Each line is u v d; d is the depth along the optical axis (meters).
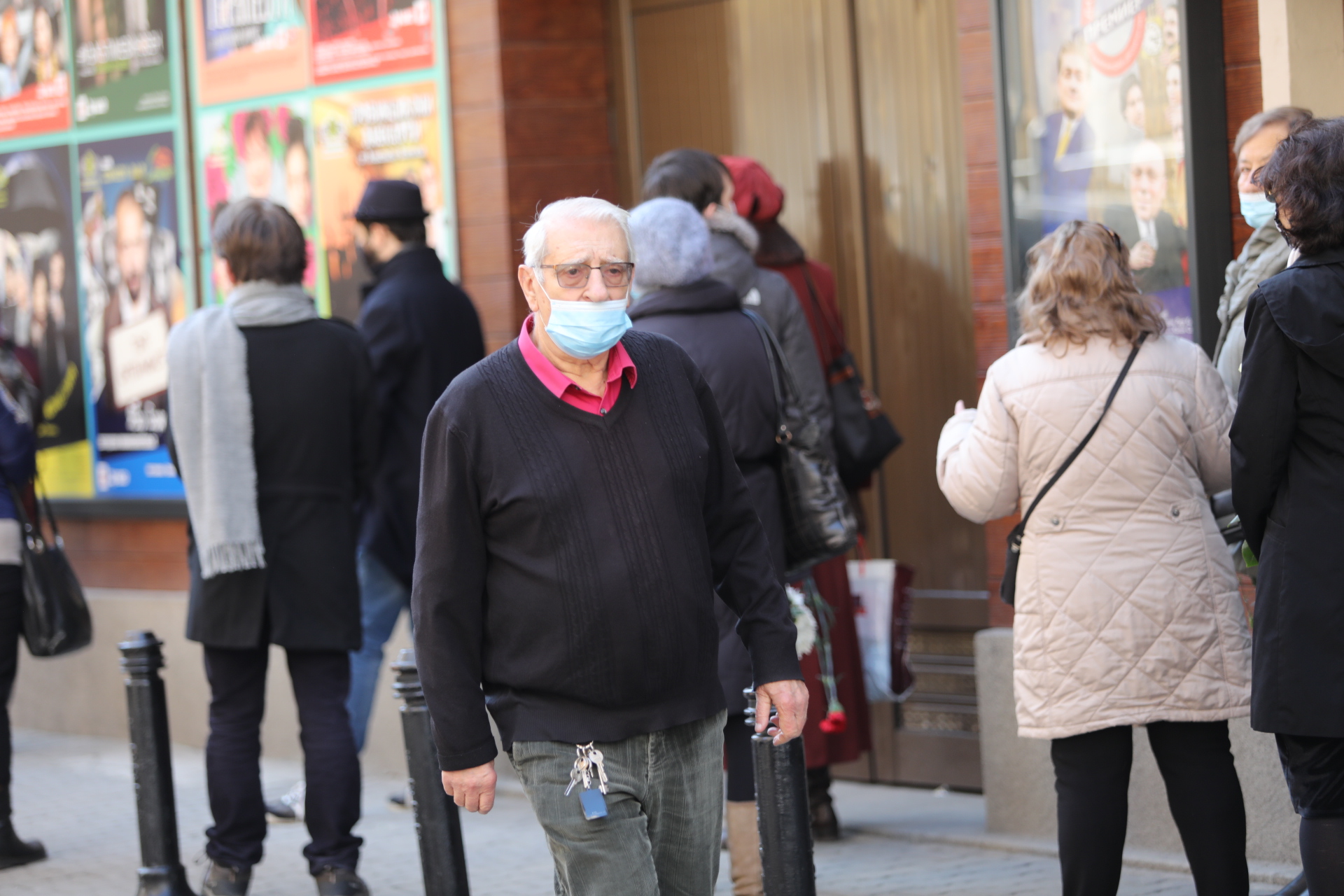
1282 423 11.38
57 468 28.64
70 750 27.25
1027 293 13.25
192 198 26.75
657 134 23.39
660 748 10.92
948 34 20.47
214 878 16.78
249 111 25.80
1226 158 17.02
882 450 19.41
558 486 10.63
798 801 12.96
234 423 16.73
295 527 16.98
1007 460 13.08
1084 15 17.61
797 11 21.83
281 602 16.83
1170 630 12.55
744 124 22.48
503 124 22.95
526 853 19.41
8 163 28.91
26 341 28.91
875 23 21.14
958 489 13.34
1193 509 12.80
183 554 27.19
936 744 21.20
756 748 13.00
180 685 26.75
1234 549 14.57
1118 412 12.70
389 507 20.73
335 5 24.59
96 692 28.11
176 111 26.70
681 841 11.20
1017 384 13.02
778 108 22.14
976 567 20.77
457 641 10.81
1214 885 12.74
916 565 21.34
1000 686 18.56
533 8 23.17
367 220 21.03
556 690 10.69
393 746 24.23
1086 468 12.72
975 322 18.97
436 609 10.77
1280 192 11.54
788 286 18.12
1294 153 11.52
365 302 20.97
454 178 23.50
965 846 18.52
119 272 27.66
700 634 10.92
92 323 28.05
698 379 11.49
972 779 20.86
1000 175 18.36
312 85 24.98
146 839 17.22
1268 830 16.50
